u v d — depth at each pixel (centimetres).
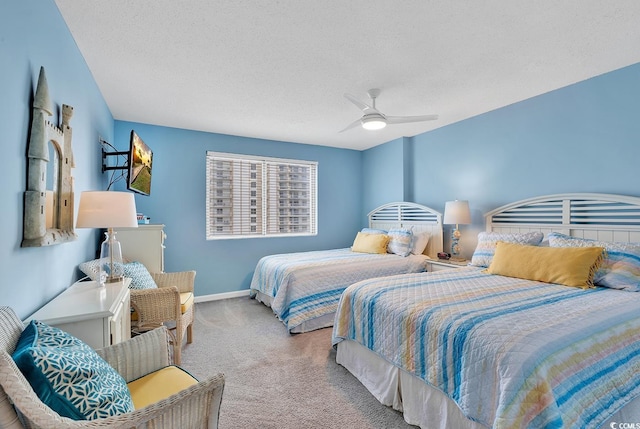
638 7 180
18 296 132
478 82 282
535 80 279
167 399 97
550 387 116
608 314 160
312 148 521
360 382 218
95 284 194
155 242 311
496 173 353
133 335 223
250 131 438
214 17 188
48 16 166
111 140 359
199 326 332
